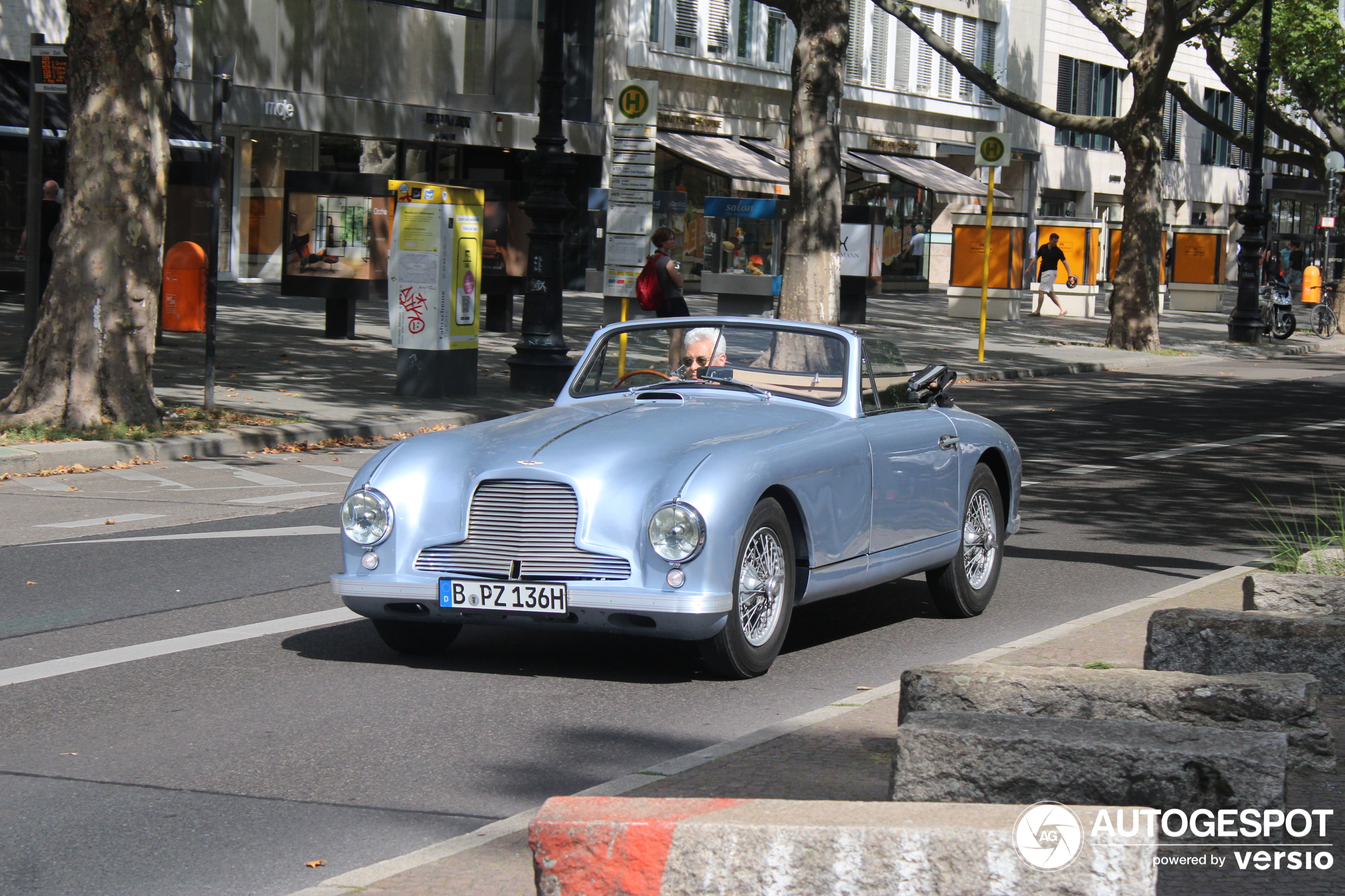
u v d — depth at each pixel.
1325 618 5.86
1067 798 4.19
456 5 34.88
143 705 6.25
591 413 7.34
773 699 6.46
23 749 5.64
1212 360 29.27
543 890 3.35
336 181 22.86
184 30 29.41
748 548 6.59
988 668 5.11
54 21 26.75
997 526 8.55
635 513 6.42
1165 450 15.75
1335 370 27.69
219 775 5.35
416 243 17.12
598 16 37.81
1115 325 30.09
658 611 6.30
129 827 4.81
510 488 6.60
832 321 21.84
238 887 4.30
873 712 5.77
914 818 3.33
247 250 31.88
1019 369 24.47
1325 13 39.25
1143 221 29.66
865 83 47.06
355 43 32.75
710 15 41.41
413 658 7.18
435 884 4.08
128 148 13.90
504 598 6.49
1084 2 29.64
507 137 35.81
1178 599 7.87
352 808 5.01
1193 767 4.14
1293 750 4.79
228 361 19.86
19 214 26.33
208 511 11.09
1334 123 40.81
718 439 6.84
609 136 38.12
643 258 16.67
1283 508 12.22
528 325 18.34
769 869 3.26
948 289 37.12
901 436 7.68
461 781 5.31
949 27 50.53
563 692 6.55
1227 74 37.34
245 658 7.08
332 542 10.02
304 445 14.45
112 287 13.91
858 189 46.72
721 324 8.00
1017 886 3.20
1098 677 4.94
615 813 3.39
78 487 11.99
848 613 8.45
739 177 38.66
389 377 19.06
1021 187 54.78
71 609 8.00
